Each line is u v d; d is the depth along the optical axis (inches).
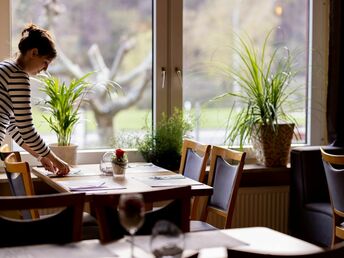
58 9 177.9
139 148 177.5
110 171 145.5
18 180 130.3
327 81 197.5
